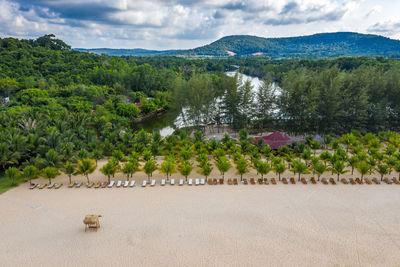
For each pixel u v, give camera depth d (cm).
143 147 3425
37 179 2728
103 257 1555
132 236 1748
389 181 2545
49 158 2748
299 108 4384
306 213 2011
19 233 1786
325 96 4241
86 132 3741
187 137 4069
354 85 4319
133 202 2228
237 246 1638
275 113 4944
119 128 4372
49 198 2314
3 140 3009
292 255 1556
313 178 2606
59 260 1534
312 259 1524
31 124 3697
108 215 2017
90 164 2653
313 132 4597
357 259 1523
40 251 1608
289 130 4719
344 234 1745
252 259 1527
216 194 2362
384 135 3859
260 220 1917
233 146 3359
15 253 1591
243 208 2097
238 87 4903
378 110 4278
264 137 3828
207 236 1739
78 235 1766
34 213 2052
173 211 2064
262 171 2598
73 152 3089
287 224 1864
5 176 2788
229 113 4938
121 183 2606
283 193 2364
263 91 4884
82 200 2275
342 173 2591
